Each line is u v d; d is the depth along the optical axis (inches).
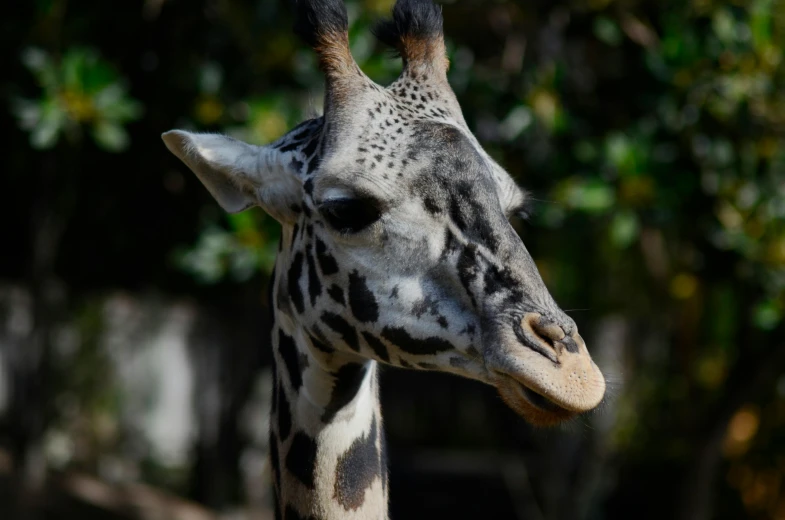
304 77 597.0
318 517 311.3
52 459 1398.9
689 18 612.4
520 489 1174.3
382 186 282.0
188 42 596.7
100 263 763.4
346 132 292.7
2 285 1204.5
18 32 578.2
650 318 952.3
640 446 1067.3
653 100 615.8
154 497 1359.5
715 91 602.2
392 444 1390.3
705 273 685.9
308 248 301.7
